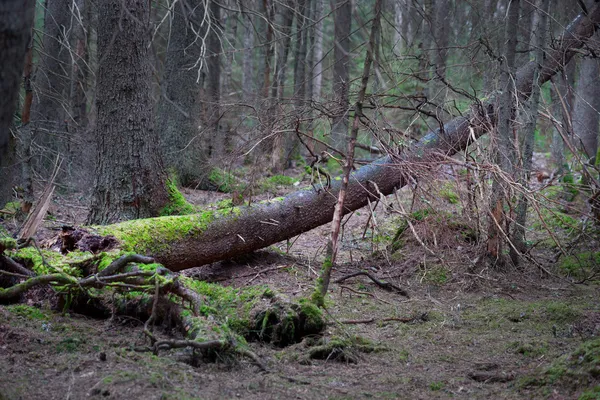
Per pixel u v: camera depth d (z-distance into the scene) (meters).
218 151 8.80
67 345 4.33
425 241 7.48
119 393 3.48
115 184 7.80
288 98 6.81
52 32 12.59
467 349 5.08
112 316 5.04
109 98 7.74
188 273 7.36
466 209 7.23
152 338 4.36
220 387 3.79
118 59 7.67
